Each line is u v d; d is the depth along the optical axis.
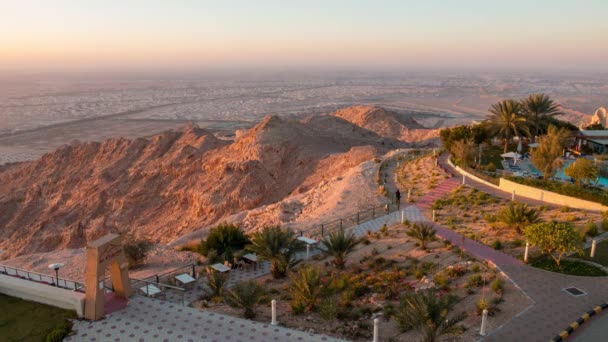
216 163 83.31
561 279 21.75
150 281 25.97
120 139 102.56
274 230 27.53
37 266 34.12
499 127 59.69
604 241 26.36
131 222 75.69
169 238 67.31
